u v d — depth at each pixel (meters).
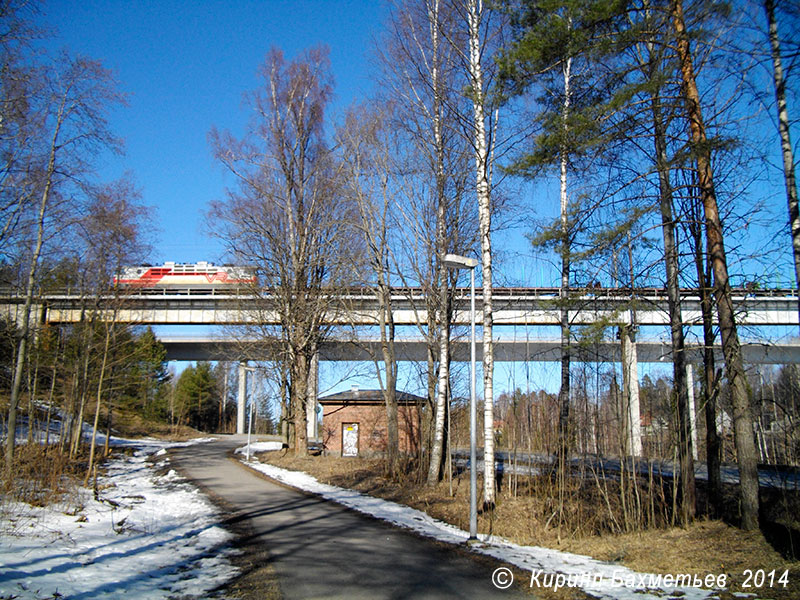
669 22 11.47
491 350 16.23
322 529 13.65
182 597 8.05
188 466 29.83
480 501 17.27
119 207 24.12
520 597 8.34
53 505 14.76
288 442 34.31
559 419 18.30
